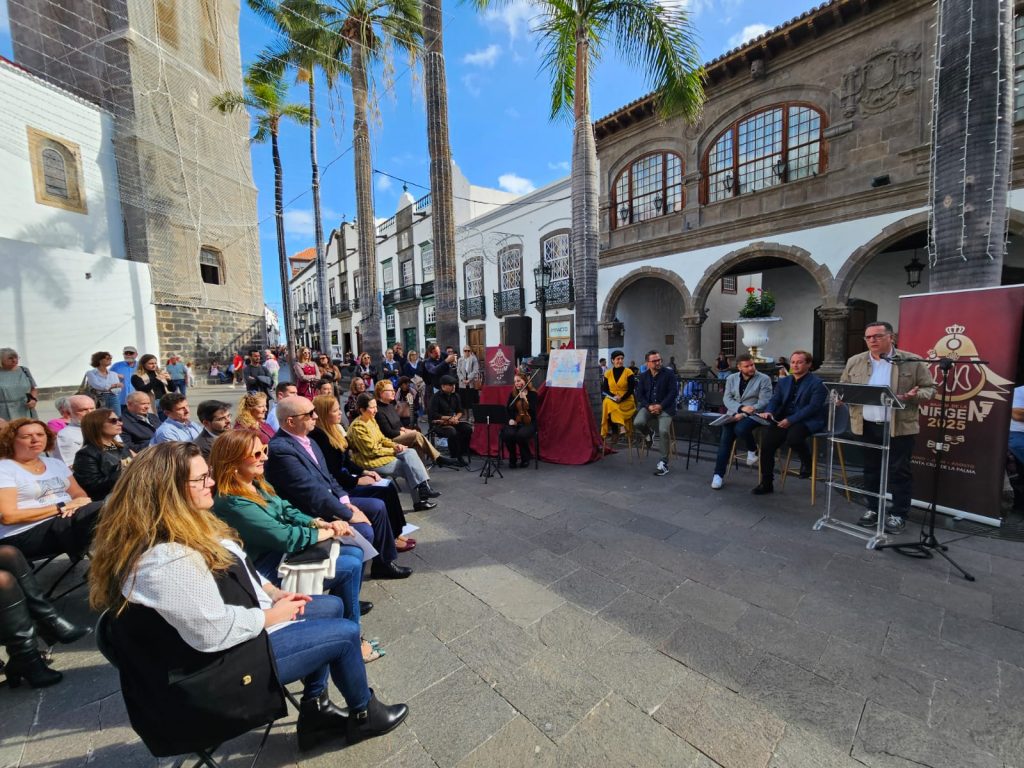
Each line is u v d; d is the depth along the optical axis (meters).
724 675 2.10
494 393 6.64
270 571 2.28
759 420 4.50
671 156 11.58
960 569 2.93
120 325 12.20
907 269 9.89
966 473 3.70
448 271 8.90
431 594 2.87
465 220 19.39
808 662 2.17
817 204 9.08
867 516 3.74
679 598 2.74
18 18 10.52
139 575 1.28
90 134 12.48
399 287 24.16
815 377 4.41
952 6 3.96
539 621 2.55
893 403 3.21
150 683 1.30
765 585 2.85
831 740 1.75
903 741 1.73
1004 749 1.69
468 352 9.54
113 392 6.13
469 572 3.14
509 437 5.67
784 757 1.68
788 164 9.61
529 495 4.71
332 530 2.32
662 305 14.80
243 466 2.15
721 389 7.09
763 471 4.53
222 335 16.19
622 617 2.56
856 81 8.53
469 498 4.69
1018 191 7.07
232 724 1.36
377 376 11.34
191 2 14.25
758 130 10.01
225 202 15.95
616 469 5.64
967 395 3.66
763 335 9.43
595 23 6.68
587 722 1.86
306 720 1.78
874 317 11.59
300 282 44.09
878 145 8.37
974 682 2.02
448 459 6.20
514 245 16.38
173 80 13.80
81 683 2.20
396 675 2.16
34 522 2.61
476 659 2.26
